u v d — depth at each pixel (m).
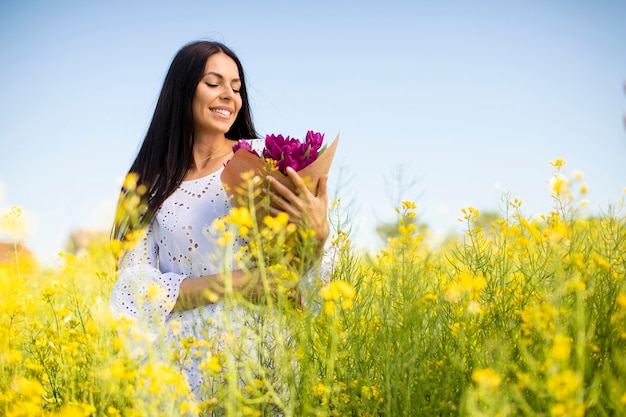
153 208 2.53
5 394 2.16
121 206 2.47
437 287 2.38
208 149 2.66
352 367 2.19
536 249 2.52
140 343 2.29
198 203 2.50
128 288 2.37
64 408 2.04
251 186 2.01
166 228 2.50
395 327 2.18
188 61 2.62
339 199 2.42
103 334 2.14
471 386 1.92
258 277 2.23
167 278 2.38
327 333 2.18
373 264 2.44
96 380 2.17
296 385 2.17
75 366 2.26
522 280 2.55
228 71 2.64
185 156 2.59
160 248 2.53
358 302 2.37
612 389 1.72
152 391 1.90
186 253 2.47
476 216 2.67
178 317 2.41
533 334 2.10
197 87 2.60
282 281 2.06
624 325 2.01
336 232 2.44
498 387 1.79
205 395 2.23
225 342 2.21
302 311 2.16
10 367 2.31
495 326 2.30
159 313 2.31
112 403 2.19
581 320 1.85
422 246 2.54
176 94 2.62
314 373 2.05
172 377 1.92
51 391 2.49
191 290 2.35
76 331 2.36
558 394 1.54
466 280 2.10
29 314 2.65
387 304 2.27
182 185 2.56
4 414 2.06
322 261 2.39
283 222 1.98
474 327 2.21
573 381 1.53
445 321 2.31
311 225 2.23
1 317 2.48
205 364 2.10
